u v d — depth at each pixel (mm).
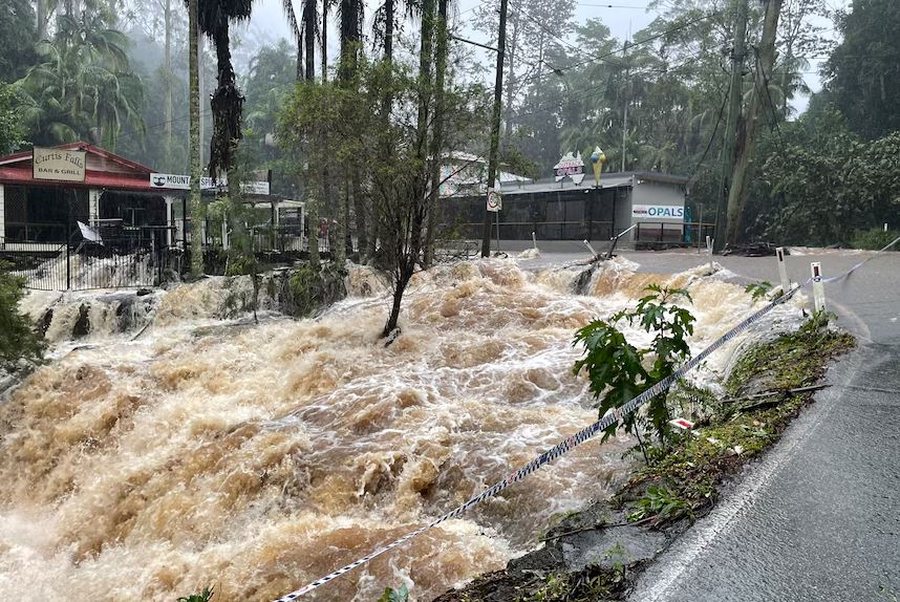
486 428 8078
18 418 11117
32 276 18938
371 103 11898
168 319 16188
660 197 27281
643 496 4617
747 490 4398
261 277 17281
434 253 14438
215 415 9906
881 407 5703
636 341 10766
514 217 31641
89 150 25031
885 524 3873
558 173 28859
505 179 32062
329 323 14352
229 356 12875
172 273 18609
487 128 12914
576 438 4262
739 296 11781
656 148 44406
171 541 7203
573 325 12594
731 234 24969
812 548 3680
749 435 5305
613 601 3365
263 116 47250
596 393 5188
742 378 7457
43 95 41719
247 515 7375
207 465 8312
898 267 14594
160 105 64812
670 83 41250
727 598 3291
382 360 11711
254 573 5816
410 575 5406
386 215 12391
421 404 9047
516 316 13367
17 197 24719
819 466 4668
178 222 30594
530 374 9859
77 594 6590
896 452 4824
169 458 8703
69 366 12188
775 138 33438
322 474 7547
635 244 25688
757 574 3475
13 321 11867
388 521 6789
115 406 10656
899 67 35812
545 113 56406
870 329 8383
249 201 21031
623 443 6953
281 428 8812
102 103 43812
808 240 30188
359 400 9234
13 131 29578
